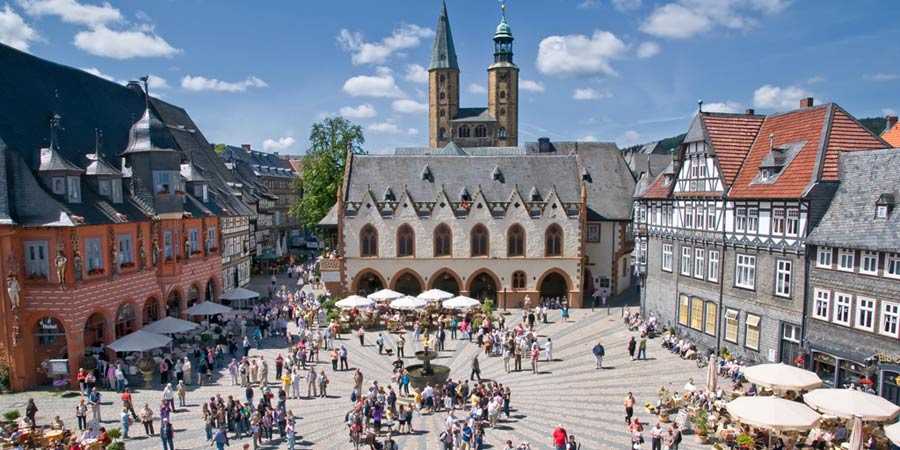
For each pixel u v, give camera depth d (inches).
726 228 1504.7
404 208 2185.0
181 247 1738.4
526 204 2204.7
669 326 1771.7
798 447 967.6
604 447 989.2
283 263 3289.9
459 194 2250.2
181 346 1549.0
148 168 1583.4
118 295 1429.6
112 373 1257.4
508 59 4869.6
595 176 2546.8
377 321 1918.1
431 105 4985.2
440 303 2010.3
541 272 2215.8
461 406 1212.5
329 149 2906.0
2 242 1229.1
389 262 2197.3
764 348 1387.8
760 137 1581.0
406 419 1064.8
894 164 1183.6
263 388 1180.5
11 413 1034.1
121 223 1417.3
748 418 911.7
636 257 2015.3
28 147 1330.0
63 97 1566.2
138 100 1940.2
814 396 974.4
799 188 1296.8
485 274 2223.2
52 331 1346.0
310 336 1589.6
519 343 1552.7
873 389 1113.4
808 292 1270.9
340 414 1155.3
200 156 2347.4
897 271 1085.8
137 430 1060.5
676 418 1078.4
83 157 1485.0
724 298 1518.2
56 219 1239.5
